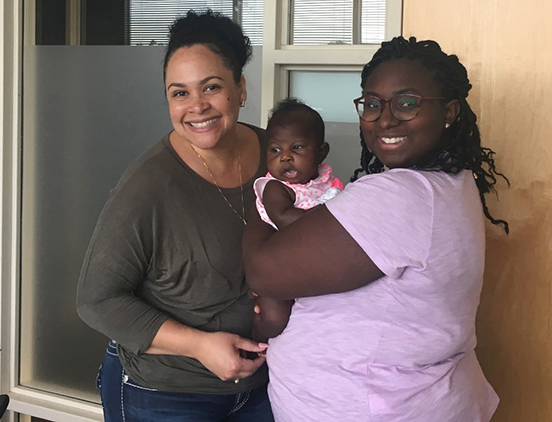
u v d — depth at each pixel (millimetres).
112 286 1407
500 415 1831
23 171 2475
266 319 1303
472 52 1775
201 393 1505
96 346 2426
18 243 2498
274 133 1353
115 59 2289
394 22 1912
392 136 1158
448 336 1163
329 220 1128
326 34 2057
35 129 2438
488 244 1807
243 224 1500
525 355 1793
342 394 1155
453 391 1188
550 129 1716
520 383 1804
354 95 2045
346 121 2062
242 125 1668
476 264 1171
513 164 1760
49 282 2480
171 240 1434
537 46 1710
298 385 1203
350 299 1159
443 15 1799
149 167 1431
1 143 2439
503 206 1779
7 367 2539
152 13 2240
